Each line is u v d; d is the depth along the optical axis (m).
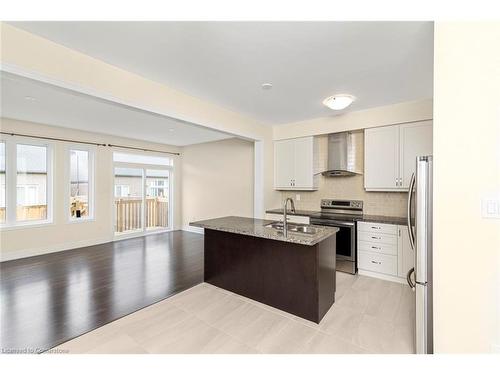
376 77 2.68
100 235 5.58
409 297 2.90
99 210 5.57
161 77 2.67
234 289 3.03
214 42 2.03
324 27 1.83
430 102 3.26
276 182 4.82
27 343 2.04
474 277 1.49
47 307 2.63
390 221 3.38
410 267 3.21
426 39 1.97
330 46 2.08
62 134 4.96
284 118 4.29
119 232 6.12
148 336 2.15
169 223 7.23
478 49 1.48
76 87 2.15
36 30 1.87
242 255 2.95
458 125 1.52
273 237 2.36
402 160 3.49
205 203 6.69
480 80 1.47
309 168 4.39
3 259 4.27
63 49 2.08
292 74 2.61
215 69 2.50
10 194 4.43
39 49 1.94
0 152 4.36
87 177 5.48
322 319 2.43
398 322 2.37
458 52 1.52
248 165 5.73
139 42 2.03
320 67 2.46
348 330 2.24
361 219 3.62
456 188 1.52
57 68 2.04
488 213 1.45
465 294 1.51
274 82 2.81
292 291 2.53
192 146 7.03
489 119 1.45
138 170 6.52
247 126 4.19
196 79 2.72
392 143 3.57
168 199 7.23
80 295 2.93
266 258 2.73
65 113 3.93
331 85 2.88
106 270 3.81
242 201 5.86
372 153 3.74
